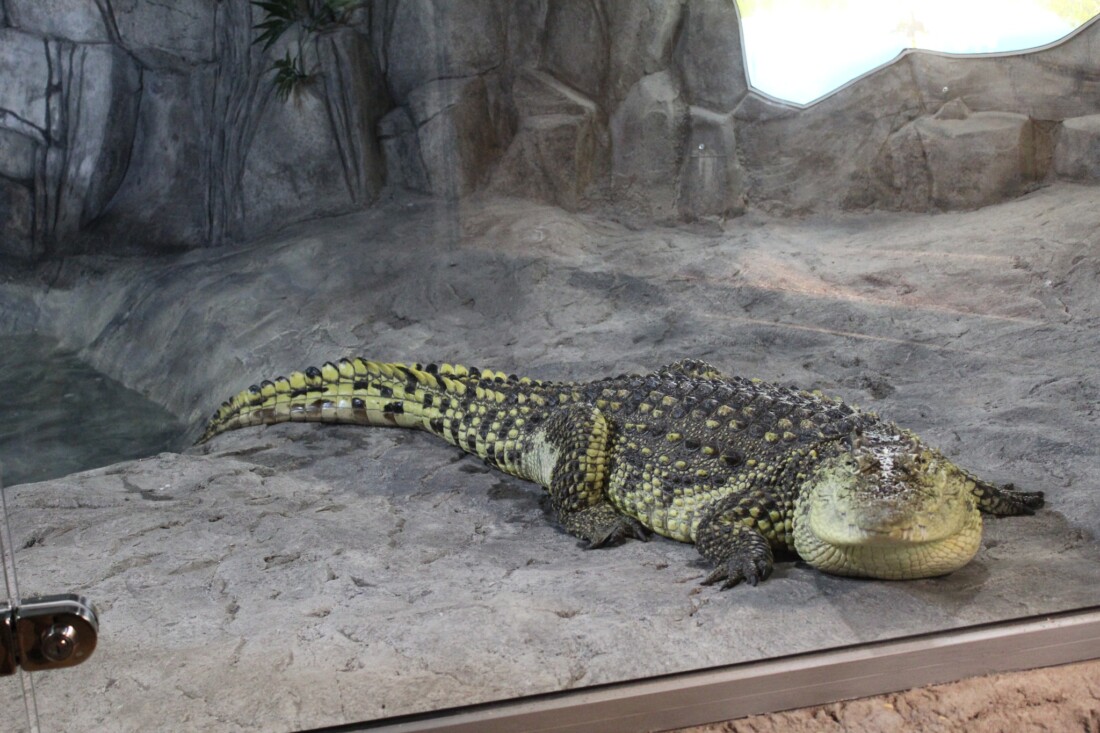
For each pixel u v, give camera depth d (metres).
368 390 4.30
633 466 3.34
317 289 4.56
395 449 4.07
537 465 3.66
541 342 4.60
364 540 3.09
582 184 5.42
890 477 2.54
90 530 3.07
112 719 2.03
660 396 3.51
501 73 5.35
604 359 4.45
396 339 4.67
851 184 4.97
